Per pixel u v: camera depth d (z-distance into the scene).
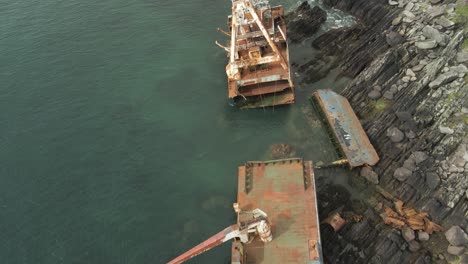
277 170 40.66
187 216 46.16
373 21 64.88
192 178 50.16
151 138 55.09
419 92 51.94
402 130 49.06
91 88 62.56
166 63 66.19
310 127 53.91
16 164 52.56
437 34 54.88
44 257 43.25
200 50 68.25
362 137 48.94
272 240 35.12
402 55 55.97
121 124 57.06
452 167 43.97
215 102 59.47
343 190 45.97
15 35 72.62
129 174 50.94
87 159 52.91
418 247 39.31
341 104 53.38
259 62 55.16
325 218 42.84
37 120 58.19
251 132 54.78
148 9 77.94
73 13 77.62
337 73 60.50
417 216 41.50
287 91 58.16
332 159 49.47
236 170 50.50
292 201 37.72
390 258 39.06
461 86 50.34
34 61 67.31
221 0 79.19
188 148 53.66
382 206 43.59
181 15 76.00
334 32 65.81
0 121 58.03
